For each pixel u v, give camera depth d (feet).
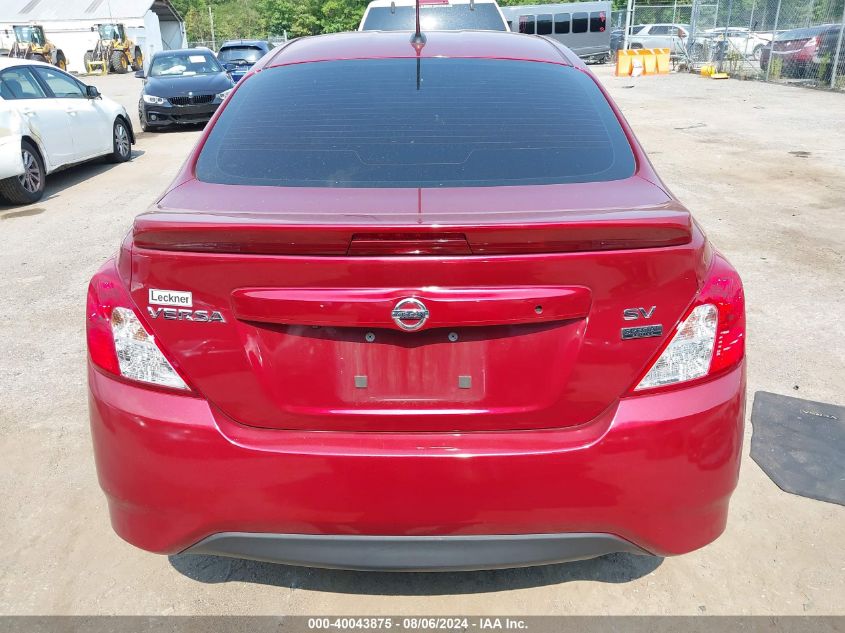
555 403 6.37
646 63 79.82
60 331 15.65
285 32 229.45
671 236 6.16
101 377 6.77
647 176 7.60
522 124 8.17
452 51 9.57
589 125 8.23
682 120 44.47
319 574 8.55
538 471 6.28
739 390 6.70
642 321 6.28
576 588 8.30
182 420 6.40
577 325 6.24
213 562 8.79
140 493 6.65
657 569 8.61
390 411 6.42
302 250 6.03
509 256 6.00
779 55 66.80
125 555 8.91
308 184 7.34
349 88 8.77
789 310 16.08
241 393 6.42
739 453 6.82
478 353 6.32
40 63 30.66
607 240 6.04
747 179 28.66
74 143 31.37
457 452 6.28
